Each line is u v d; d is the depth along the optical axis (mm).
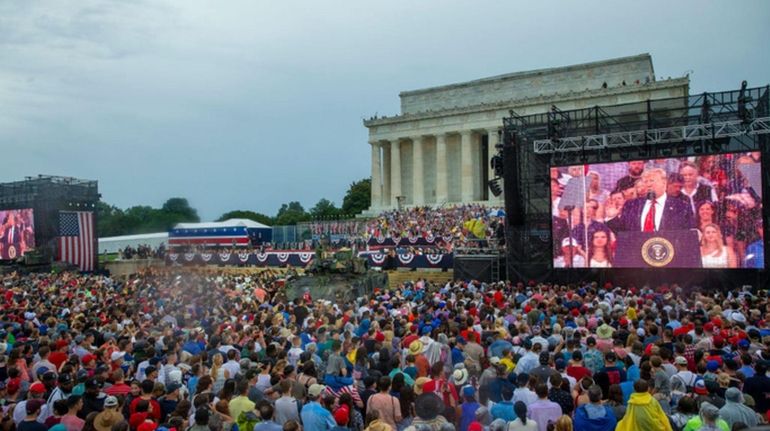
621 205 34875
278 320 19953
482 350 14516
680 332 15914
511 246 39844
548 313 19750
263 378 12656
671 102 75500
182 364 13930
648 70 91312
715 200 32531
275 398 11281
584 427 9469
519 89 100188
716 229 32531
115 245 94812
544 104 87500
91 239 67562
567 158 39031
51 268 62625
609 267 35219
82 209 67625
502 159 42188
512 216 39688
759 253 31578
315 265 39781
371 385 11875
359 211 136250
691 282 33844
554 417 9844
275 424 9609
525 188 40406
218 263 63125
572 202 36250
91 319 21562
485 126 92312
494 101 101688
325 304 24203
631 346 13953
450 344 15383
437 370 11641
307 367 12156
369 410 10352
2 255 67938
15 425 11062
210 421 9484
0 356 14016
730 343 14703
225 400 10336
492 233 54562
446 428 8664
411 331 17141
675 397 10812
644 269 35062
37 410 10156
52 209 65125
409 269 51969
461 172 97438
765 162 32719
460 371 11688
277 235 88312
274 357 14141
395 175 100625
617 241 34969
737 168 32062
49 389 12320
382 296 27656
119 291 37562
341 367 13406
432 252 50094
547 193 40062
